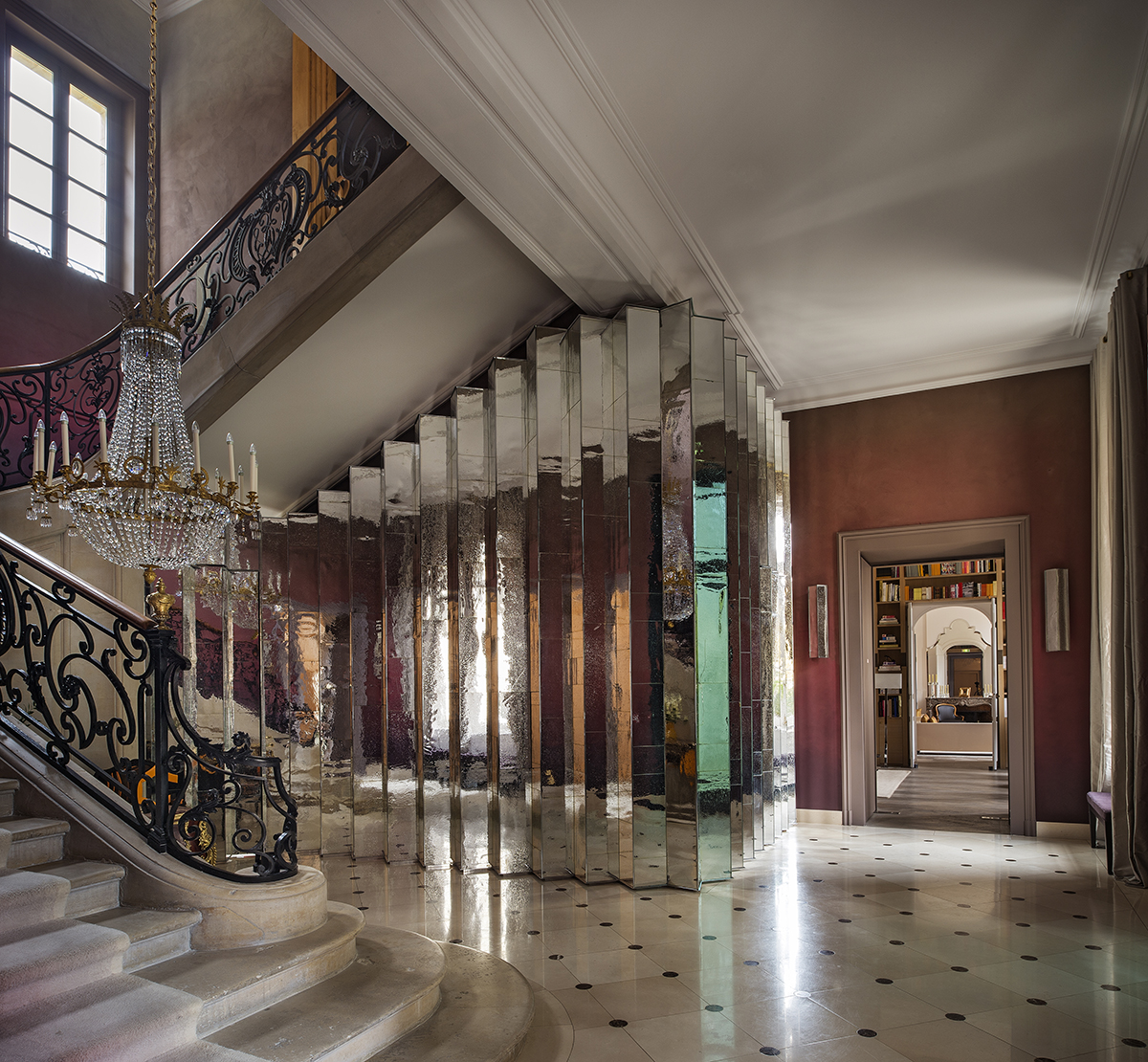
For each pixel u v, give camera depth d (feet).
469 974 13.48
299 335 20.33
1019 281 20.86
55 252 30.40
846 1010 12.19
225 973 10.49
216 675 24.07
